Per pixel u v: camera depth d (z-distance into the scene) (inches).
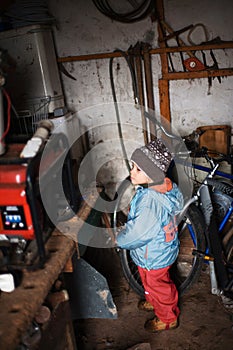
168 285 80.4
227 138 107.9
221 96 107.4
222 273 84.4
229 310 88.2
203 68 104.0
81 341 83.3
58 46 108.3
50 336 57.0
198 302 91.4
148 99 110.2
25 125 83.7
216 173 87.4
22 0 89.5
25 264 56.1
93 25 105.0
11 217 52.6
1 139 57.2
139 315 89.2
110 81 110.7
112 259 109.2
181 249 99.8
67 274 80.7
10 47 92.0
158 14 101.0
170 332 83.8
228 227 92.1
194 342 80.8
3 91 57.9
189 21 101.0
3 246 57.3
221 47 101.0
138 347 78.3
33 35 90.3
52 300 60.0
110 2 101.9
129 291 97.2
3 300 50.2
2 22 90.0
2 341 43.3
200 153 87.7
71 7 103.7
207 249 88.5
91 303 84.4
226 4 98.0
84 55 107.7
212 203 87.3
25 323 46.5
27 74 92.9
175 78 106.3
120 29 104.6
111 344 82.1
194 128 112.8
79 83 112.0
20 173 50.3
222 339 80.7
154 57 106.4
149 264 78.2
